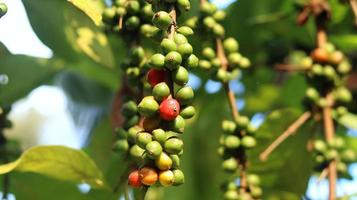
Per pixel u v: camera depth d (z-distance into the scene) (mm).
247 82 1047
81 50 804
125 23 638
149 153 486
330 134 786
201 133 893
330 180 763
